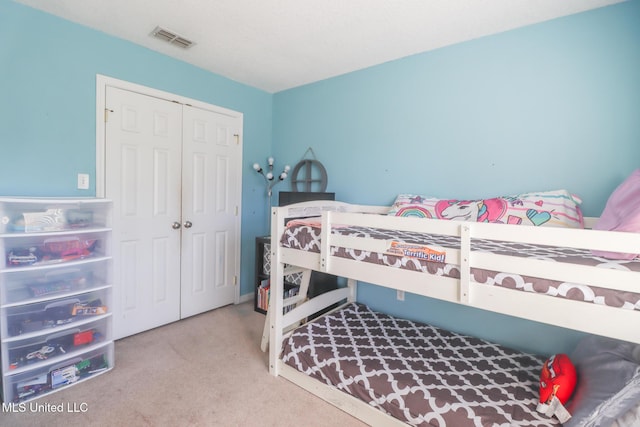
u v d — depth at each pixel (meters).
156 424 1.52
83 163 2.15
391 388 1.51
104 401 1.68
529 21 1.91
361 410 1.59
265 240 2.96
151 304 2.57
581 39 1.80
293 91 3.24
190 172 2.77
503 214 1.89
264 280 3.03
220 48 2.39
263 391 1.81
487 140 2.11
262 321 2.79
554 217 1.77
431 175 2.36
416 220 1.39
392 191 2.56
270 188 3.37
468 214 2.01
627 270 0.98
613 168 1.73
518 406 1.37
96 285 1.92
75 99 2.10
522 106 1.98
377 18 1.93
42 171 1.99
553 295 1.10
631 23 1.67
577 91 1.81
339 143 2.88
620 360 1.24
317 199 2.78
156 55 2.48
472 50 2.15
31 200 1.66
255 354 2.22
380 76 2.60
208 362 2.10
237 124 3.11
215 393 1.78
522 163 1.99
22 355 1.67
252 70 2.80
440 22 1.95
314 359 1.79
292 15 1.92
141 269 2.49
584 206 1.82
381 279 1.52
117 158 2.31
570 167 1.85
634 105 1.67
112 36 2.24
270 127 3.43
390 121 2.55
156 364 2.06
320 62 2.60
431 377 1.59
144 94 2.43
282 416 1.61
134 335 2.47
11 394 1.63
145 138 2.46
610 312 1.00
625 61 1.68
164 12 1.93
